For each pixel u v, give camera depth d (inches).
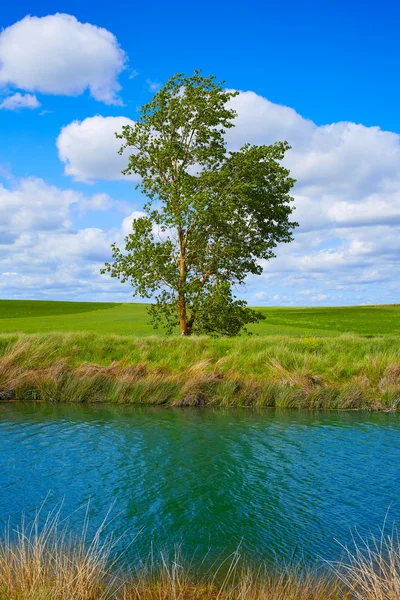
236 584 252.2
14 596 214.4
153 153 1300.4
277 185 1380.4
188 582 254.7
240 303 1332.4
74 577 236.8
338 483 394.9
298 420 616.1
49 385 729.0
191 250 1321.4
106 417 618.2
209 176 1264.8
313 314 3334.2
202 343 950.4
